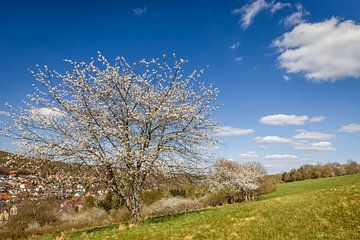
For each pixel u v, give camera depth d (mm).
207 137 23234
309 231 13688
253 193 74625
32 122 21375
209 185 25625
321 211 16375
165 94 23031
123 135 21219
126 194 22234
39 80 21516
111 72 22453
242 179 58062
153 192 39344
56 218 32750
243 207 22328
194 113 23016
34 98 21641
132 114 21672
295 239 12859
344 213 15461
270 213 17906
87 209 35031
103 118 21672
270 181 87062
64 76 22094
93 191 22797
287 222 15398
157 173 22422
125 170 21453
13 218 30438
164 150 22344
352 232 12977
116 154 20094
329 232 13336
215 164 24422
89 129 20719
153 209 36031
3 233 28734
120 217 33844
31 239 23125
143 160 20734
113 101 22844
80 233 21359
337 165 132250
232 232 15094
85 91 22203
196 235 15492
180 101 23938
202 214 22531
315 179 118312
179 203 36344
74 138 20625
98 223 32219
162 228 18062
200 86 24203
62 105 21703
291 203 20141
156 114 22188
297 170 138500
